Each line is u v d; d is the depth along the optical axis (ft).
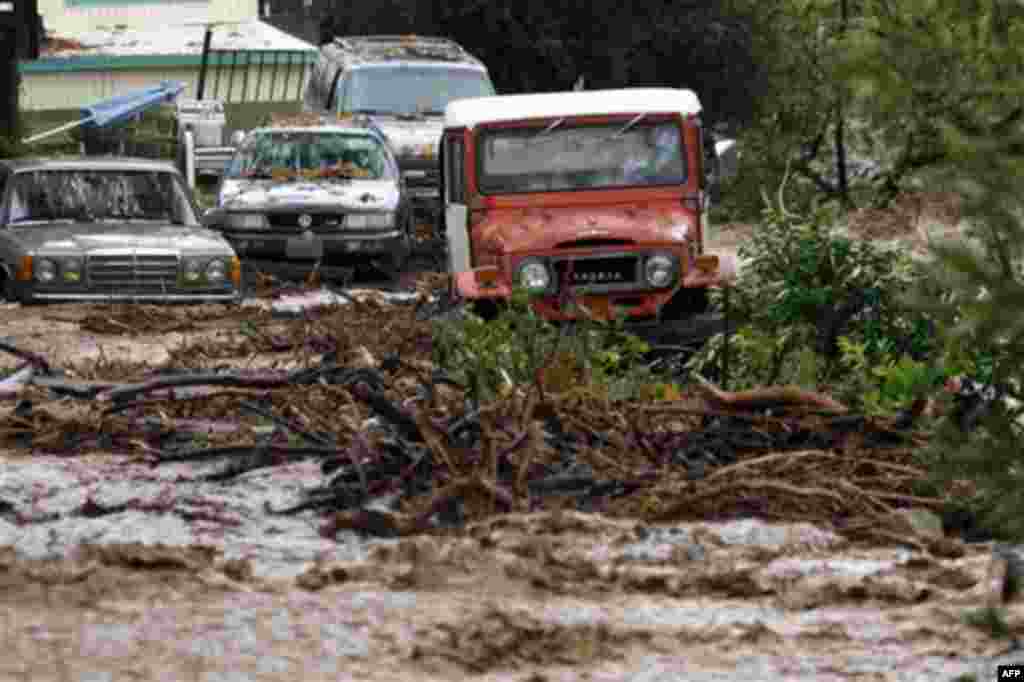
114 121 284.61
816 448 65.36
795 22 200.44
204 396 74.08
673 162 123.85
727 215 203.00
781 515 58.49
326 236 181.57
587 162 123.54
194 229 154.81
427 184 206.08
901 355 89.35
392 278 184.44
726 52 270.67
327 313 132.16
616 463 63.36
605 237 118.42
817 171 197.98
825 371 87.76
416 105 214.28
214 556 50.65
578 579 48.80
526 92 283.79
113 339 124.36
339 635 42.16
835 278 94.48
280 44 334.85
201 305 147.13
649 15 272.10
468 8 274.98
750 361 90.94
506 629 42.45
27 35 253.24
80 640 41.34
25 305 144.97
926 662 40.60
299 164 186.80
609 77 274.98
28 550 51.88
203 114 271.08
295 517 58.08
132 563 49.16
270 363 102.68
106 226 153.07
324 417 69.82
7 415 76.33
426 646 41.11
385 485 60.70
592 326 93.86
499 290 117.70
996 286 29.84
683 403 71.05
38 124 323.16
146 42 337.72
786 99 198.70
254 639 41.70
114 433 71.67
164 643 41.27
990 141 29.58
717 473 59.77
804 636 42.96
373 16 281.95
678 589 48.21
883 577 48.83
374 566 49.11
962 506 54.75
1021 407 33.71
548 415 65.87
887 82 30.30
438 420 65.67
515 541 52.19
